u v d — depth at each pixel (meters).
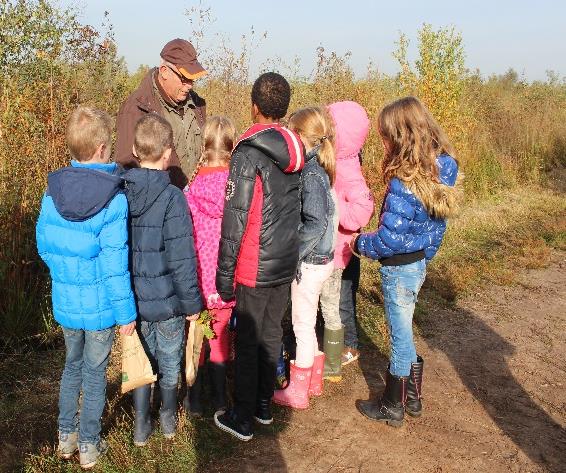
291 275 3.17
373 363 4.43
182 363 3.74
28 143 4.63
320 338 4.58
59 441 3.02
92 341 2.82
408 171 3.13
